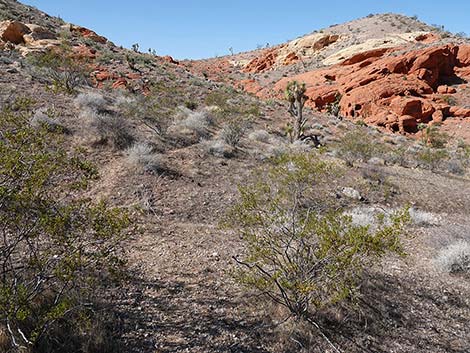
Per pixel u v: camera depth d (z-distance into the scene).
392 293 6.00
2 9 36.16
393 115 41.62
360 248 4.28
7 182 3.71
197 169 11.84
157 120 14.34
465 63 52.53
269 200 5.54
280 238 5.22
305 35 92.44
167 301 5.14
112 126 12.14
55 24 40.72
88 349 3.87
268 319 4.89
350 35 78.06
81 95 15.10
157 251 6.77
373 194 12.41
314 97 48.44
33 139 4.06
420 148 27.92
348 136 19.34
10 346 3.54
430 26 78.81
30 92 14.46
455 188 15.04
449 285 6.60
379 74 48.81
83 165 4.39
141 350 4.13
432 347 4.82
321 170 5.98
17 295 3.52
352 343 4.65
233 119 19.05
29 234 3.83
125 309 4.79
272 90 56.09
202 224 8.77
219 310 5.05
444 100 45.38
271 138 19.05
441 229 9.72
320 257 4.45
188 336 4.46
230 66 91.62
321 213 7.83
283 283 4.54
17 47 26.56
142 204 9.13
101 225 4.14
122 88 22.94
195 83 31.30
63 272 3.79
